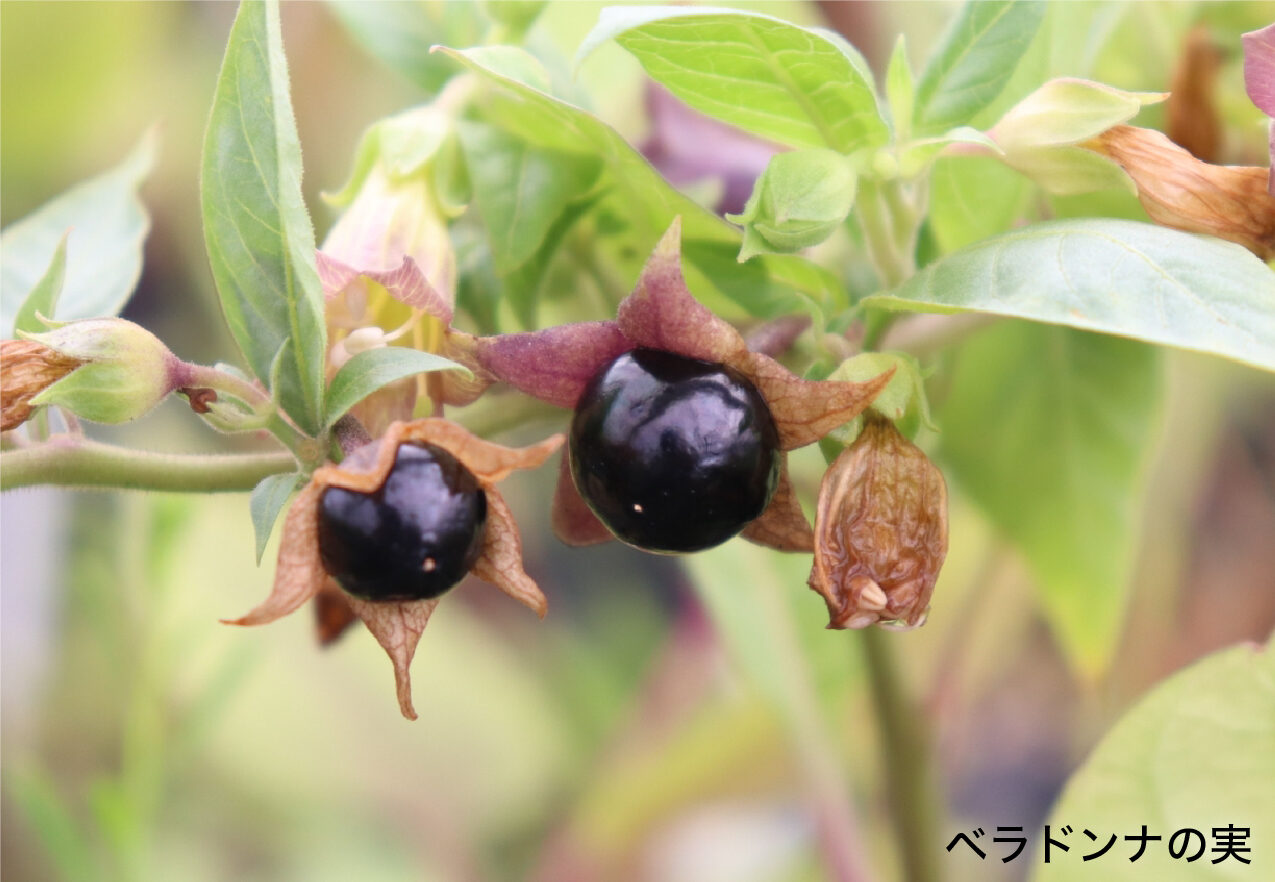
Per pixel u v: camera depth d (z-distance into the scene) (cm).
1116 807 34
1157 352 37
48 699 50
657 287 29
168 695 42
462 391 31
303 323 30
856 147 32
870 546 30
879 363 30
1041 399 38
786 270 33
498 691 59
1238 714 34
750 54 31
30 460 31
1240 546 57
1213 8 35
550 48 36
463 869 57
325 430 30
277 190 30
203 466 32
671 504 29
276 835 56
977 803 55
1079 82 31
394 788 58
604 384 30
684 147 38
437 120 33
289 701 57
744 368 30
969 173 34
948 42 32
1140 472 38
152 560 39
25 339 31
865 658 37
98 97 53
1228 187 31
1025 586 48
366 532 29
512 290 34
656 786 53
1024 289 29
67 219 36
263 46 30
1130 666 54
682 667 55
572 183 34
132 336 30
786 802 54
